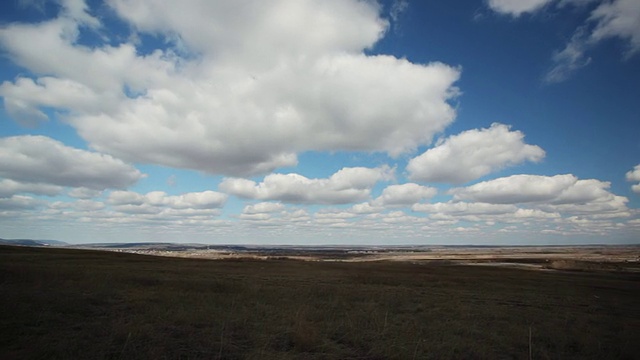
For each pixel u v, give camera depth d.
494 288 33.00
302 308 16.47
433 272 50.44
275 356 9.77
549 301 25.78
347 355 10.38
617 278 52.59
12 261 34.47
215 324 12.72
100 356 8.61
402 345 11.24
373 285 31.59
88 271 26.69
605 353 11.99
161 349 9.31
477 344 11.91
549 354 11.61
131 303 15.63
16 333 10.13
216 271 38.03
